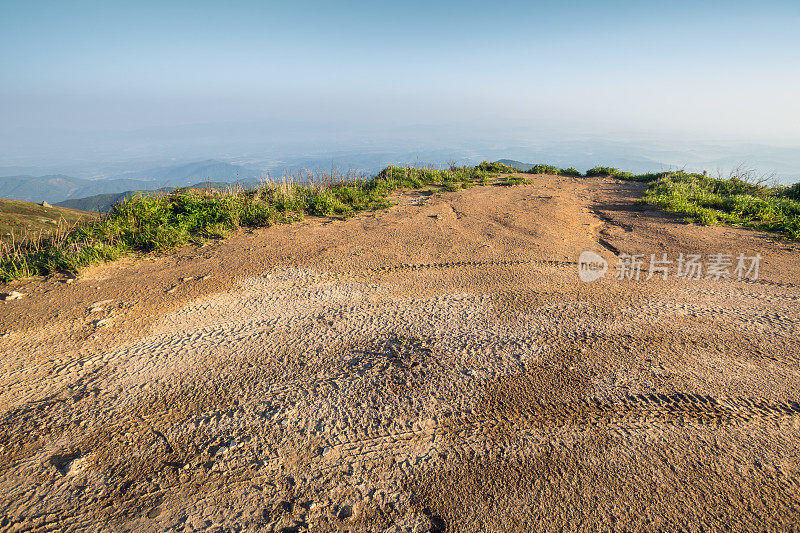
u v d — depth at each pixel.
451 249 6.39
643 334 3.82
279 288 4.95
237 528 2.07
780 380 3.12
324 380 3.21
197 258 6.03
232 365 3.41
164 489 2.29
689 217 8.50
